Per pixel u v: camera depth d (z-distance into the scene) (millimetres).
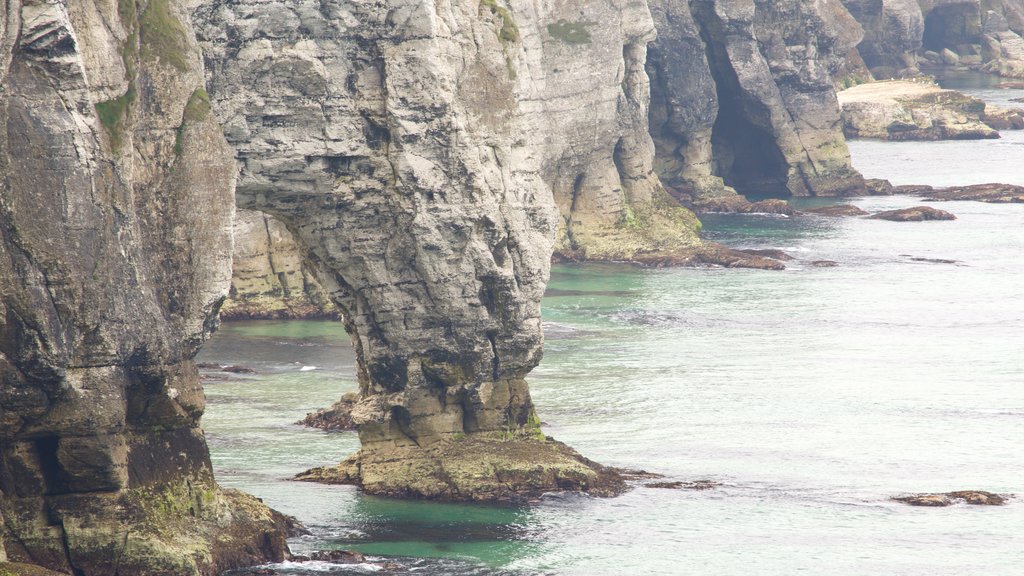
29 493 68875
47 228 65812
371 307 92312
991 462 106562
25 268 65312
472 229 91500
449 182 90562
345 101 88062
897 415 119375
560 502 92750
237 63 85250
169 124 73625
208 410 115500
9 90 64750
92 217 67125
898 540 88500
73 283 66562
